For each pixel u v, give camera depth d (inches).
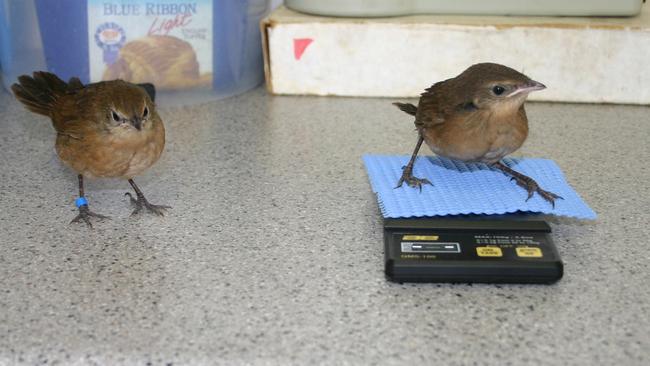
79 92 18.8
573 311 14.2
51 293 14.7
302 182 19.8
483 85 17.3
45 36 24.0
